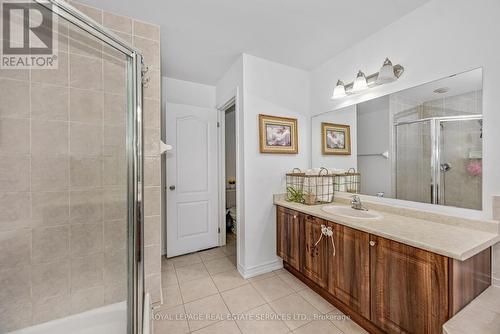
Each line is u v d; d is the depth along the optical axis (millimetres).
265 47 2086
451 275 997
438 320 1032
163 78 2750
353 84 1981
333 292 1649
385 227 1359
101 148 1442
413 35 1589
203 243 2893
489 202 1250
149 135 1729
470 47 1309
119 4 1511
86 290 1457
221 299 1834
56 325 1369
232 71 2445
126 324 1444
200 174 2865
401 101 1679
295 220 2049
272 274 2264
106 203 1488
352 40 1976
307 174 2266
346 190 2160
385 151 1808
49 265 1359
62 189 1374
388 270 1261
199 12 1604
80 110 1382
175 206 2691
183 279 2158
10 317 1277
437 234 1214
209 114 2936
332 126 2293
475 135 1301
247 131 2186
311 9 1577
